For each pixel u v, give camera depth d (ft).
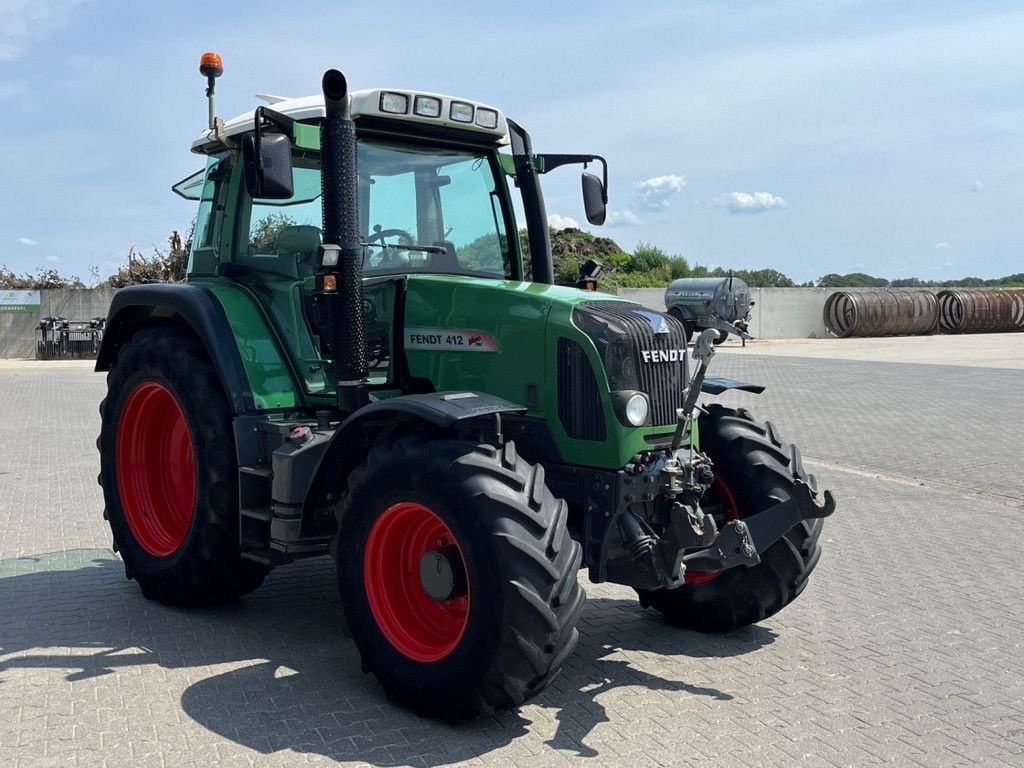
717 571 13.88
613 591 18.48
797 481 14.42
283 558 14.71
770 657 14.76
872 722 12.37
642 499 13.37
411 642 12.55
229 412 15.84
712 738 11.81
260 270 16.75
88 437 37.35
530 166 17.52
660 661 14.57
